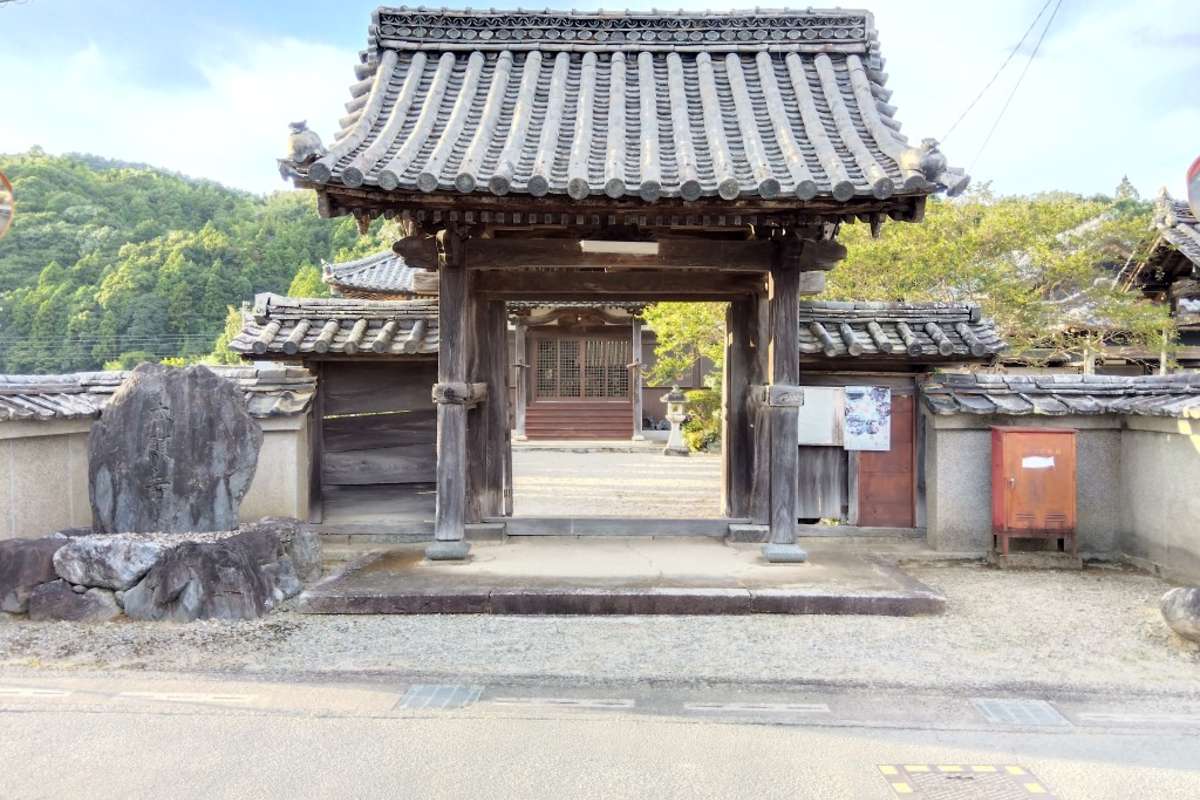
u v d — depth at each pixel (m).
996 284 14.51
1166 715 4.11
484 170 5.80
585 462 19.89
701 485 15.24
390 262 20.58
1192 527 6.71
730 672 4.64
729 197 5.51
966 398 7.72
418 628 5.46
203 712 4.08
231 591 5.66
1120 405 7.49
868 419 8.08
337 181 5.49
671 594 5.80
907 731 3.91
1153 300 17.31
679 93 7.07
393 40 7.61
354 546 8.07
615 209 6.03
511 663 4.80
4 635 5.25
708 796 3.28
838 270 14.33
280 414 7.67
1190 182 5.44
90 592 5.62
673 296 8.09
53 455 6.98
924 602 5.77
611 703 4.24
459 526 6.92
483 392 7.86
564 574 6.39
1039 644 5.16
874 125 6.60
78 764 3.53
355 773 3.45
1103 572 7.21
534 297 7.99
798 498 8.20
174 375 6.25
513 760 3.58
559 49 7.66
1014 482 7.30
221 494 6.26
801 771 3.49
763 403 7.41
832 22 7.68
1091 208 16.44
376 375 8.27
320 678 4.56
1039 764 3.57
